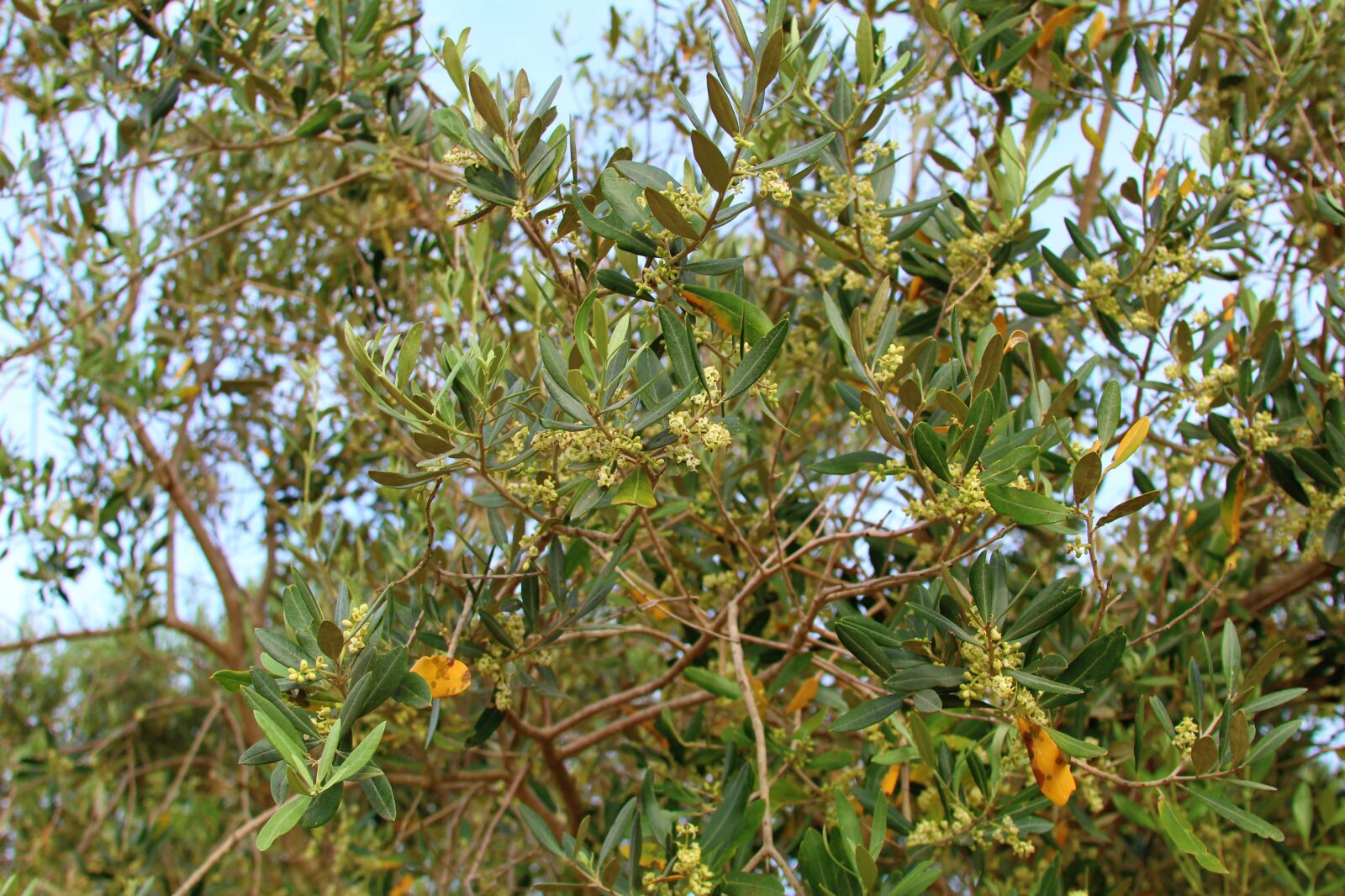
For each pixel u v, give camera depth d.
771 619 3.01
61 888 4.76
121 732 4.67
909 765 2.27
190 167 4.24
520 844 4.29
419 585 2.00
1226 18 3.00
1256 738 2.85
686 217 1.59
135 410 3.99
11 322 3.76
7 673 6.18
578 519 1.85
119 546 3.89
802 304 2.95
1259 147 2.89
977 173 2.52
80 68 3.10
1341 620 2.96
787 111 2.12
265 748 1.45
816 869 1.68
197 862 5.14
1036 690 1.62
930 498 1.66
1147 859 3.04
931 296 2.49
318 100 2.91
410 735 2.93
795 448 3.14
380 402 1.49
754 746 2.29
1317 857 2.66
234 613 4.54
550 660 2.39
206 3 2.67
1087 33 2.52
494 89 1.78
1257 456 2.23
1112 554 3.15
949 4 2.46
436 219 3.10
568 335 1.93
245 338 4.44
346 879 4.20
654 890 1.75
